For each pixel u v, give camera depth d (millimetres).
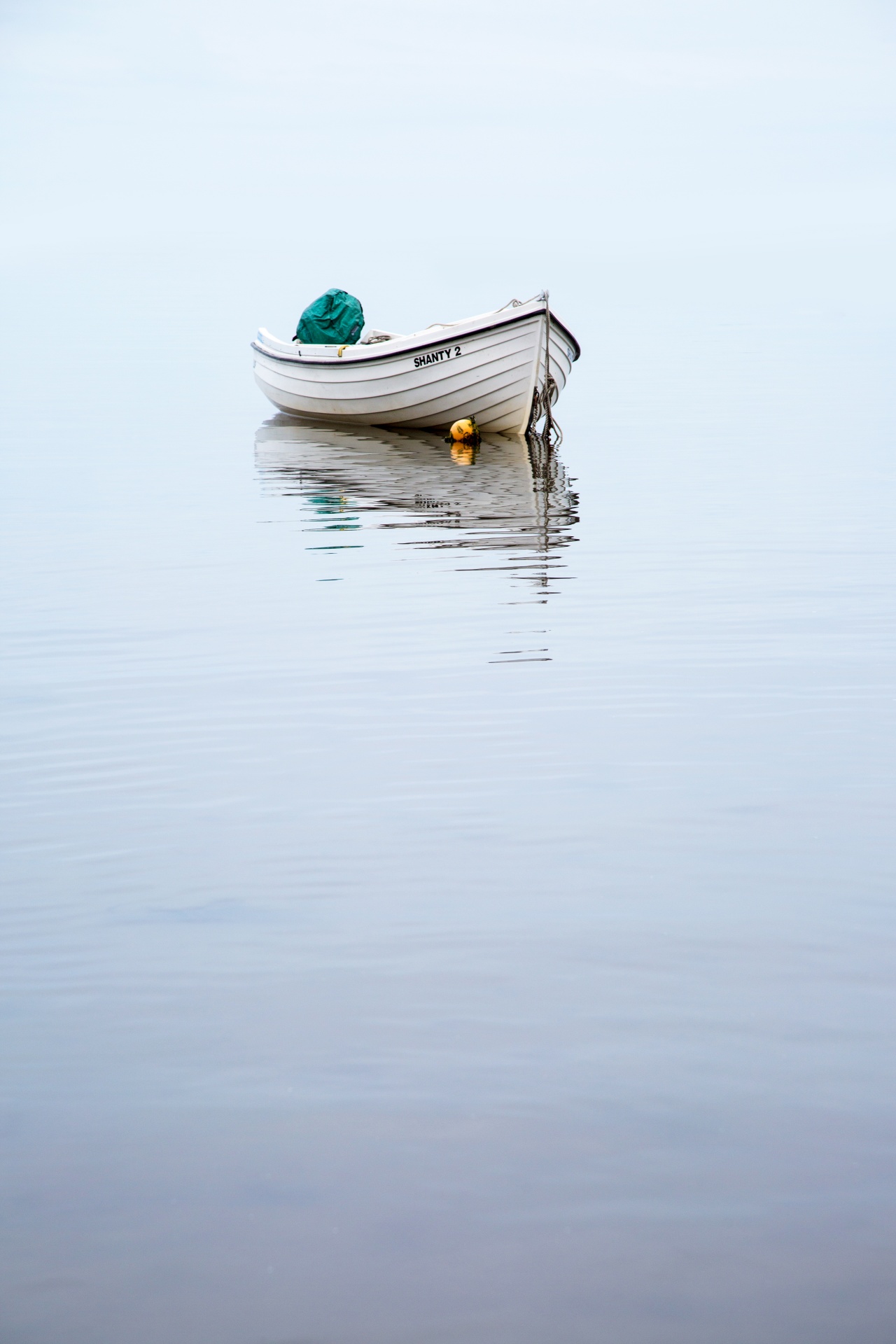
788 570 9312
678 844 4660
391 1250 2660
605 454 15508
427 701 6441
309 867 4559
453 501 12680
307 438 17547
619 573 9305
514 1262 2615
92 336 34406
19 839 4891
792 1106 3074
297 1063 3318
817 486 12930
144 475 14570
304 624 8062
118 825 4992
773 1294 2516
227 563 10031
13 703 6613
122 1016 3576
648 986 3662
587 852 4617
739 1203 2752
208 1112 3127
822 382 22422
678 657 7117
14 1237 2729
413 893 4320
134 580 9453
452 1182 2850
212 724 6184
